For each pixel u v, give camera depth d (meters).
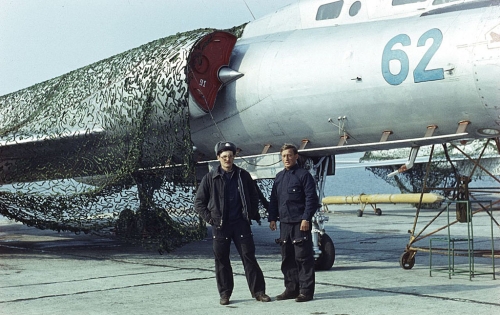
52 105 12.39
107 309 6.16
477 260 9.44
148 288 7.42
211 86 9.63
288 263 6.52
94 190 10.85
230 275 6.38
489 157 23.08
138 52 11.01
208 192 6.46
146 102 10.05
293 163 6.57
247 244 6.39
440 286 7.06
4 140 12.03
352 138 8.70
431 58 7.62
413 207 27.91
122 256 11.19
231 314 5.79
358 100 8.30
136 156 10.19
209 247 12.74
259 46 9.70
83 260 10.64
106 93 11.08
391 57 7.96
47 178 12.20
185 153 9.57
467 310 5.68
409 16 8.44
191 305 6.27
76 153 11.60
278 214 6.62
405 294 6.58
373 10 8.86
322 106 8.66
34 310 6.20
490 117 7.48
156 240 10.45
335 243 12.97
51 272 9.06
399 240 13.31
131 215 10.74
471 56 7.32
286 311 5.86
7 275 8.80
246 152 10.16
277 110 9.14
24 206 11.66
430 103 7.75
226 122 9.85
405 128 8.16
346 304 6.11
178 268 9.27
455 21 7.70
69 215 11.32
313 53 8.84
